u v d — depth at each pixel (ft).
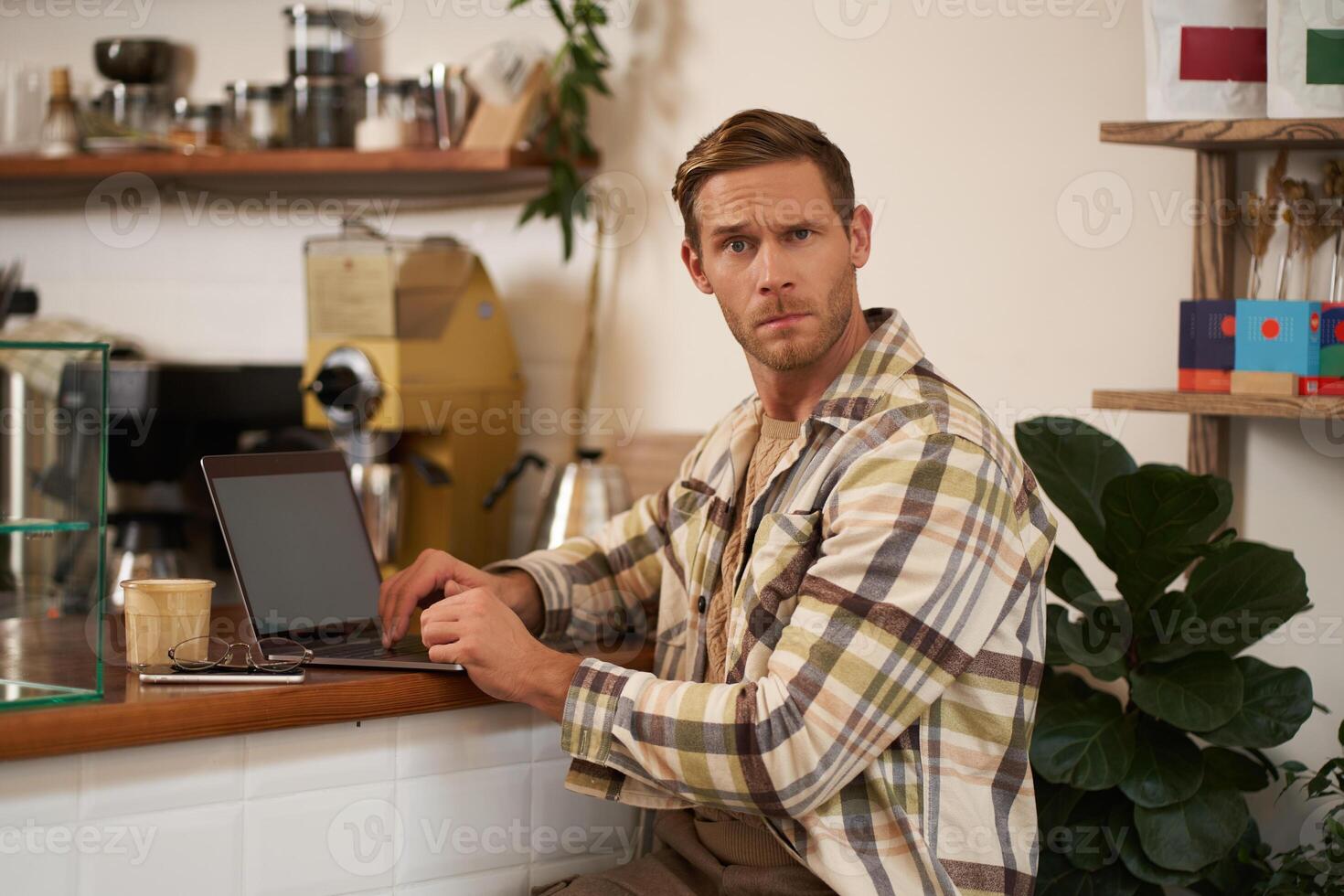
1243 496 6.87
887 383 4.97
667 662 5.85
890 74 7.88
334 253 8.25
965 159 7.64
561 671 4.89
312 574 5.66
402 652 5.42
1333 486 6.64
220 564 9.27
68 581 6.00
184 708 4.53
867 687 4.43
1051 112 7.36
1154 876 5.69
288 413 9.27
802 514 4.89
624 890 5.17
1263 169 6.72
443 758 5.21
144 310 10.45
